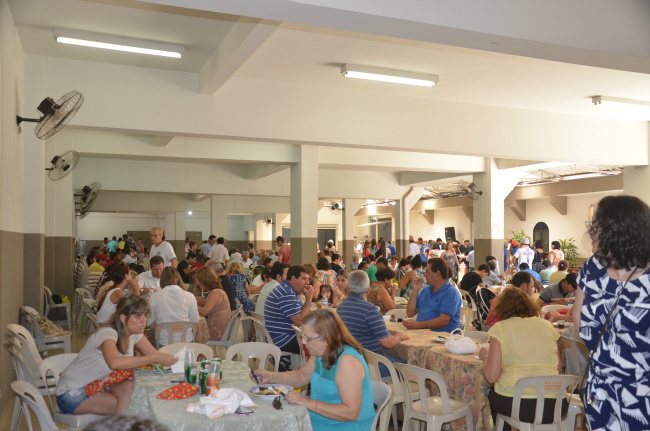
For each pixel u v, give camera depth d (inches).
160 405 103.2
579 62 179.2
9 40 190.5
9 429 167.3
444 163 503.5
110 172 514.0
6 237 181.0
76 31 219.8
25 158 251.8
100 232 1096.8
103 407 131.6
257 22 188.1
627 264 74.8
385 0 142.6
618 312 75.2
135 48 229.8
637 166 406.6
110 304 204.2
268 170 499.2
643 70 187.9
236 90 287.1
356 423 107.3
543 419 133.3
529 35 158.6
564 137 372.5
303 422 100.7
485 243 506.9
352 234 683.4
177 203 759.7
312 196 426.3
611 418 75.5
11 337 160.7
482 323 258.4
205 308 236.4
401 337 176.2
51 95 253.8
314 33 225.5
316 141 304.0
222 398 99.2
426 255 687.7
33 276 253.0
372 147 323.9
